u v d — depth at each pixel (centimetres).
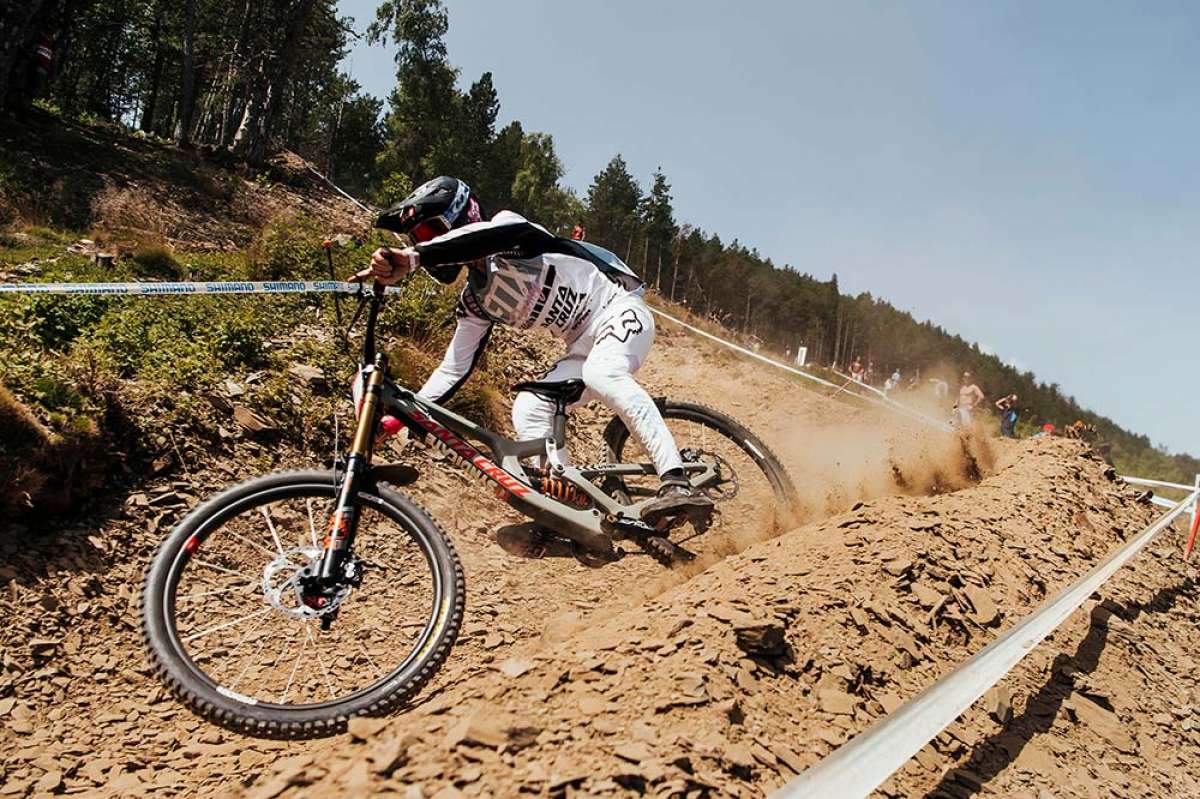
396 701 245
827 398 1048
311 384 569
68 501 389
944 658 303
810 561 343
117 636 343
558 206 7712
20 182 1391
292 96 4075
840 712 249
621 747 202
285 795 187
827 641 281
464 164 5025
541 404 372
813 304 10944
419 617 372
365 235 1070
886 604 317
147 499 416
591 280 372
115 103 5488
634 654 253
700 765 204
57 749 276
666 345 1384
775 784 207
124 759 274
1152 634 438
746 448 434
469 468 347
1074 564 456
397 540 427
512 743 200
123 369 504
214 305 657
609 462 415
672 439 361
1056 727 307
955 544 400
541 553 404
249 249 1027
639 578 421
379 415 321
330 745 231
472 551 445
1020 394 12600
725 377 1108
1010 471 648
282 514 400
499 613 378
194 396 496
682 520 362
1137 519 653
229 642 337
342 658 337
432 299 756
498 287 356
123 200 1502
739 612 276
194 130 5247
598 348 368
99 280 807
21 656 315
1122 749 308
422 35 5025
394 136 5278
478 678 252
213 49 3875
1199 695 384
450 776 187
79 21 3959
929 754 262
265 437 502
